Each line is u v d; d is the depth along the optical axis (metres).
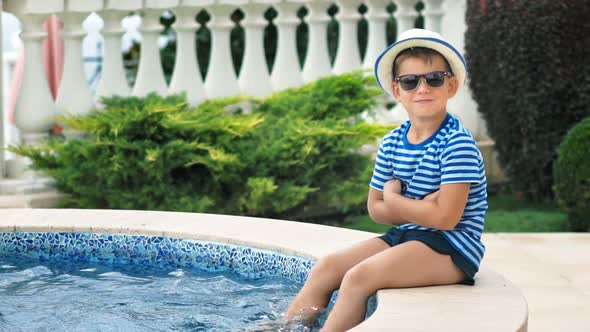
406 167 3.55
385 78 3.75
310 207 7.38
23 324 3.69
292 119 7.26
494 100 8.32
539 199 8.52
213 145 6.84
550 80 7.95
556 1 7.79
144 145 6.59
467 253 3.43
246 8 8.07
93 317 3.77
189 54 7.89
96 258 4.86
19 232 4.92
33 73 7.34
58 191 7.14
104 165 6.60
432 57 3.48
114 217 5.07
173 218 5.05
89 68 14.51
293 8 8.29
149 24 7.71
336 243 4.38
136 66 14.62
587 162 6.94
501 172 9.16
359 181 7.04
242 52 14.59
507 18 7.97
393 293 3.30
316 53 8.52
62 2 7.21
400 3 8.85
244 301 3.97
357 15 8.61
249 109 8.16
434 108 3.47
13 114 7.46
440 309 3.09
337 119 7.39
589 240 6.30
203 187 6.86
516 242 6.24
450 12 9.11
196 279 4.42
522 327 2.93
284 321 3.48
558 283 5.14
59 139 7.07
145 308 3.90
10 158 7.50
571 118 8.08
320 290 3.54
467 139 3.41
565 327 4.30
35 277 4.50
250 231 4.69
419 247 3.40
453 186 3.34
